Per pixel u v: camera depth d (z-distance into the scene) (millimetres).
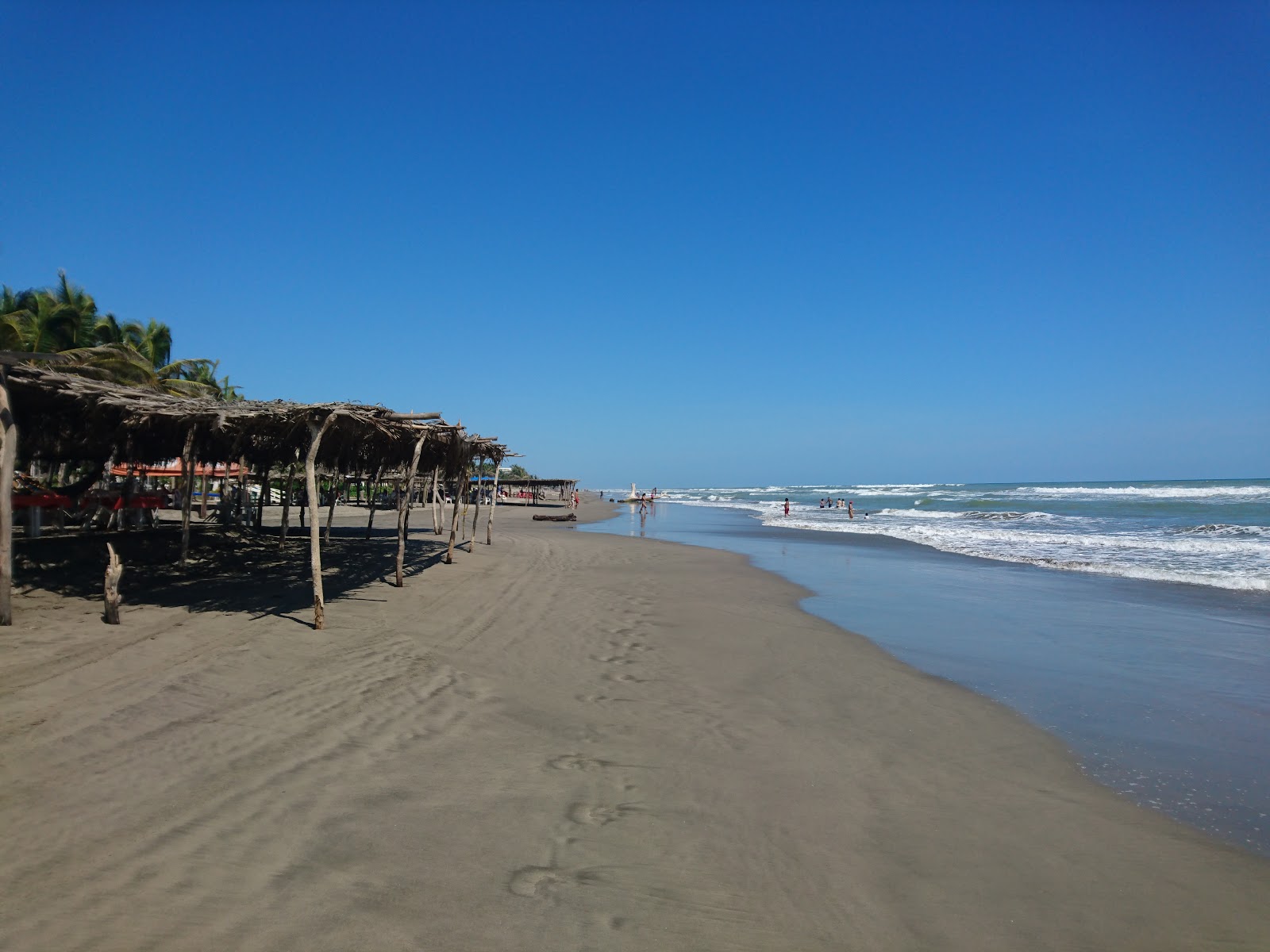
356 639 7980
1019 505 53250
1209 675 7898
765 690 7039
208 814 3939
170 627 7977
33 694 5562
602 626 9672
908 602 12586
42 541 13406
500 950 2969
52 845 3553
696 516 47750
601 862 3705
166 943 2879
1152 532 29203
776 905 3412
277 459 16344
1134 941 3242
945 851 4000
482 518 35469
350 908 3184
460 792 4418
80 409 11477
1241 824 4441
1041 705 6785
